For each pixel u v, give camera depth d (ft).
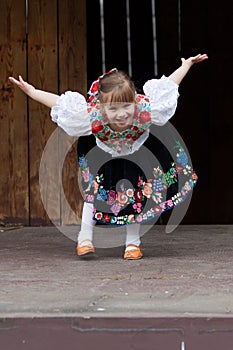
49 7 19.08
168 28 24.21
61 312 9.61
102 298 10.32
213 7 23.94
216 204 25.08
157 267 12.96
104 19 24.77
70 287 11.18
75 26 19.15
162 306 9.77
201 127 24.50
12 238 16.94
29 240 16.60
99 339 9.37
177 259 13.82
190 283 11.38
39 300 10.25
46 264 13.44
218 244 15.79
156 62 24.64
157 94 13.78
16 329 9.46
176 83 14.08
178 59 24.25
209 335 9.25
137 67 24.76
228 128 24.50
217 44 24.08
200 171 24.70
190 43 24.13
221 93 24.35
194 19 24.03
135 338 9.33
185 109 24.43
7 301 10.21
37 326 9.43
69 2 19.11
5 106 19.15
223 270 12.56
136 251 13.93
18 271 12.69
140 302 10.03
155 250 14.98
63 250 15.14
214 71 24.25
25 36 19.11
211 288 10.96
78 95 13.74
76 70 19.21
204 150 24.64
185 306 9.77
